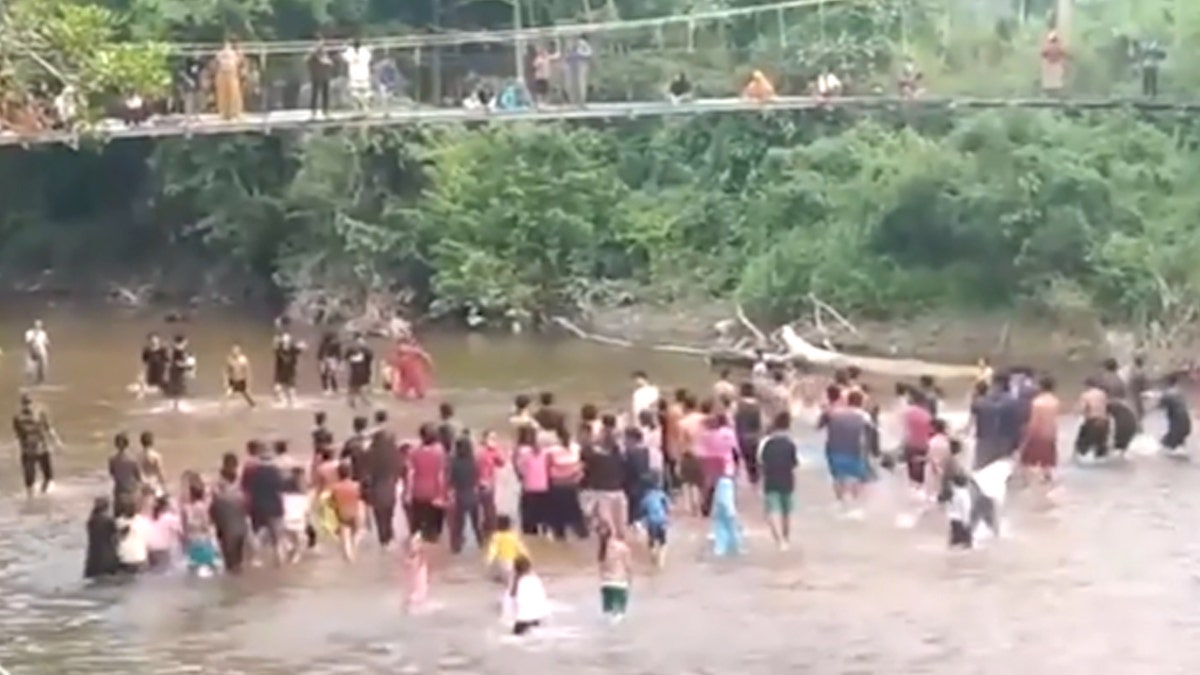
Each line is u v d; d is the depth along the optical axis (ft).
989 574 141.59
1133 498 163.94
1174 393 181.68
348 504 147.54
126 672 122.31
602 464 147.54
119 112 233.35
